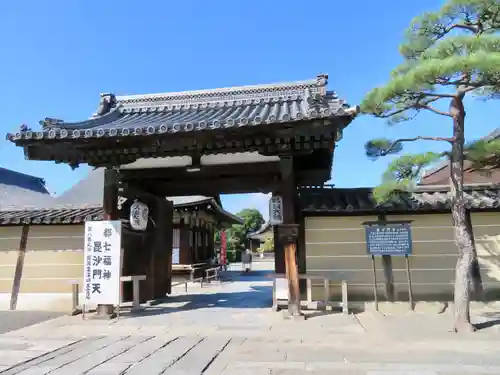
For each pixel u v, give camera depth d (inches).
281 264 356.8
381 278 345.1
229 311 339.9
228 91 417.1
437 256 343.3
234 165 343.0
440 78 230.4
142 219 366.3
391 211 343.6
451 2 248.1
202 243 883.4
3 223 402.9
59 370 186.1
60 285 396.8
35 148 322.7
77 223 399.2
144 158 339.9
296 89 406.3
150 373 181.0
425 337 239.0
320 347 221.8
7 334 265.0
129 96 435.5
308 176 395.9
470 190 358.6
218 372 181.9
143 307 362.9
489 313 303.4
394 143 288.0
